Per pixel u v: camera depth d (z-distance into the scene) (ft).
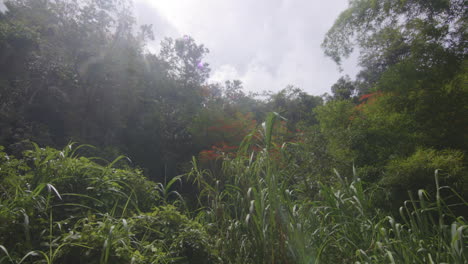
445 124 15.67
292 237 7.59
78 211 8.75
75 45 50.98
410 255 6.96
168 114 53.67
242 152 10.06
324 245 7.35
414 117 16.93
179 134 47.60
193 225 8.87
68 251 6.61
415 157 13.19
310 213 9.06
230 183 10.59
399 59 20.93
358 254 7.14
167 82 59.00
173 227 8.70
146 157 46.50
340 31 24.89
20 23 49.24
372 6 21.48
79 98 47.09
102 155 36.91
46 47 49.08
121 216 9.26
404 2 19.51
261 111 62.18
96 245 6.66
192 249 8.07
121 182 10.28
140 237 8.98
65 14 54.19
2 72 44.47
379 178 14.76
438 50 17.19
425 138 15.66
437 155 13.25
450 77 16.51
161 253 7.35
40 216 7.55
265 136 8.61
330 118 19.67
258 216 7.98
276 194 8.13
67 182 9.35
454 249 6.12
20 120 38.19
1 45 43.98
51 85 45.27
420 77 16.98
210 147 41.52
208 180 11.81
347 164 13.83
